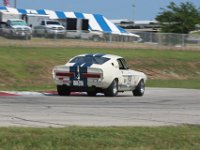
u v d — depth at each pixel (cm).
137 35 14688
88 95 5753
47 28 13962
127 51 12356
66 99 4947
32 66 9212
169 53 12925
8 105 4116
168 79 10788
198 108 4438
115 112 3816
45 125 2897
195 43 14538
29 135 2400
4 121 3048
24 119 3169
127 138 2452
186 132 2683
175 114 3828
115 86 5528
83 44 12412
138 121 3272
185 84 8875
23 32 12131
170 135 2567
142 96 5906
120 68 5656
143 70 11144
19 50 10269
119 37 14150
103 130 2620
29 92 5931
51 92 5994
